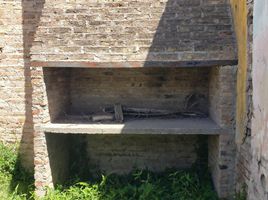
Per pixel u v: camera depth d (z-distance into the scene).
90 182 3.07
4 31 3.20
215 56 2.52
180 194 2.79
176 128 2.65
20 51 3.21
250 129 2.22
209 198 2.72
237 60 2.49
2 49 3.22
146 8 2.80
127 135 3.30
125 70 3.22
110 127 2.73
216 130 2.59
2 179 3.19
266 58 1.90
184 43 2.59
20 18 3.18
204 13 2.73
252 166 2.15
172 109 3.22
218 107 2.67
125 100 3.25
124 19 2.76
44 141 2.74
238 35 2.48
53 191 2.81
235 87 2.53
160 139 3.29
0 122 3.30
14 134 3.30
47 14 2.83
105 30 2.72
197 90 3.19
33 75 2.68
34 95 2.70
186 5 2.79
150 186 2.83
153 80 3.21
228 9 2.73
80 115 3.14
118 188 2.95
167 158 3.29
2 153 3.27
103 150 3.33
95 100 3.28
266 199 1.90
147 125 2.78
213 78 2.89
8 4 3.16
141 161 3.32
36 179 2.78
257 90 2.05
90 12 2.82
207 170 3.11
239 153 2.47
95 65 2.61
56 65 2.64
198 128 2.62
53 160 2.91
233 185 2.61
